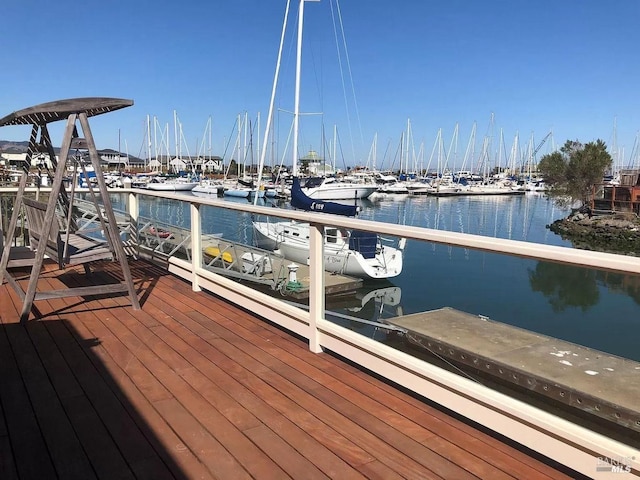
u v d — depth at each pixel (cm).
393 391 260
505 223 3469
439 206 4422
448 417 233
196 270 462
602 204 3719
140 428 219
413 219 3394
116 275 528
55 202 363
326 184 3412
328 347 303
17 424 221
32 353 307
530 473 188
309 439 212
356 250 634
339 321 346
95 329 354
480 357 285
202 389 260
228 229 730
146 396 251
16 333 344
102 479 181
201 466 191
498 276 314
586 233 3094
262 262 622
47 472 185
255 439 211
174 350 316
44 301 425
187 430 218
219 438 212
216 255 605
